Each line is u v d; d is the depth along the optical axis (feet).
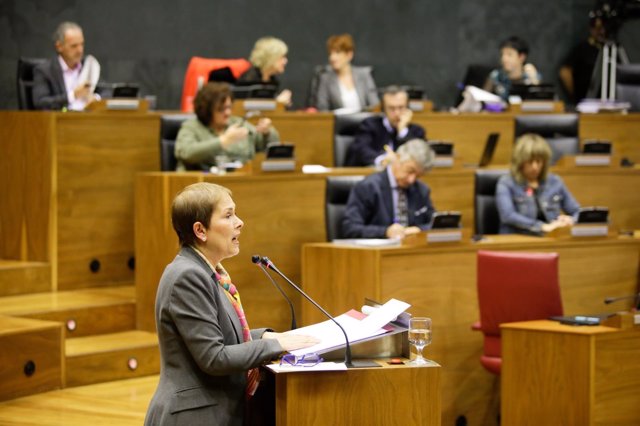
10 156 41.37
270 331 21.83
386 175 37.19
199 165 40.19
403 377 20.53
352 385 20.34
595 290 36.58
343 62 53.78
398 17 63.67
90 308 37.73
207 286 19.85
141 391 34.27
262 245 37.58
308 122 46.37
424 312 33.71
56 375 34.17
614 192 44.52
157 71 55.72
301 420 20.12
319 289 34.60
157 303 20.07
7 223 41.65
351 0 62.03
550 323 30.30
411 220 37.19
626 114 51.39
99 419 30.86
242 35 58.39
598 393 28.68
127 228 41.86
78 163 40.60
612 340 28.91
